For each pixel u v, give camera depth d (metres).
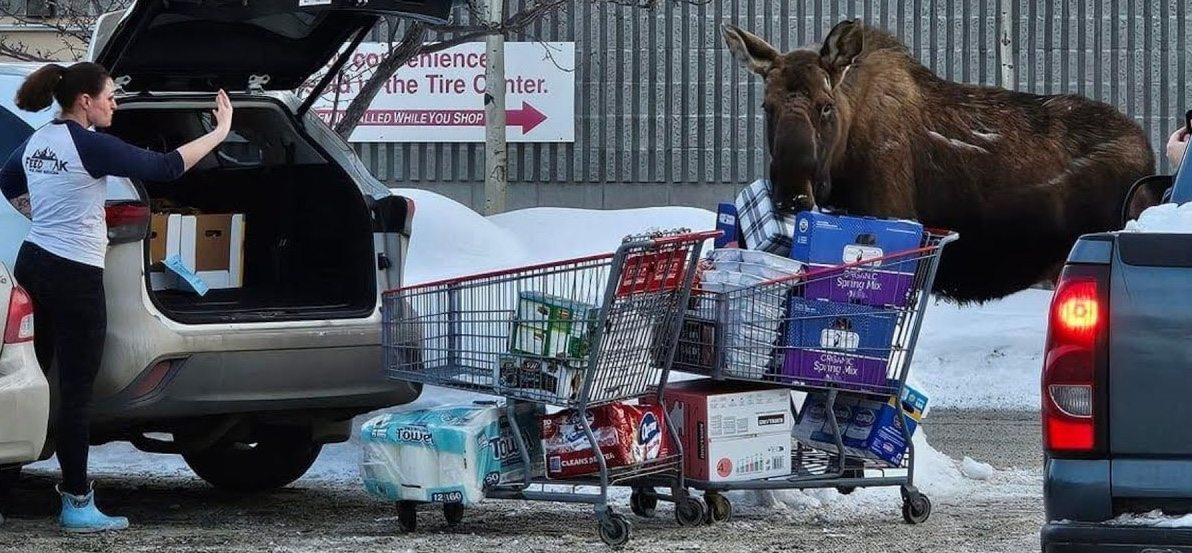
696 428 9.21
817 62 12.73
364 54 23.03
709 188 24.34
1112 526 6.13
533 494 8.86
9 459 8.52
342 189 9.79
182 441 9.69
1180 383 6.11
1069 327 6.21
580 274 8.70
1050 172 15.02
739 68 24.17
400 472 9.02
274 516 9.77
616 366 8.75
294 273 10.02
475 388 8.93
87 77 8.81
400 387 9.61
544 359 8.66
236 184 10.18
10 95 9.58
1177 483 6.09
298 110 9.99
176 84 9.74
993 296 15.62
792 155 12.38
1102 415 6.18
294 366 9.24
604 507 8.64
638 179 24.33
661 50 24.22
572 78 24.05
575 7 24.14
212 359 9.04
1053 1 24.00
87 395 8.82
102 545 8.65
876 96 13.93
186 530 9.20
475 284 8.92
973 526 9.42
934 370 15.77
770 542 8.82
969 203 14.72
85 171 8.65
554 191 24.39
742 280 9.09
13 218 9.18
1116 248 6.20
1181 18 23.95
